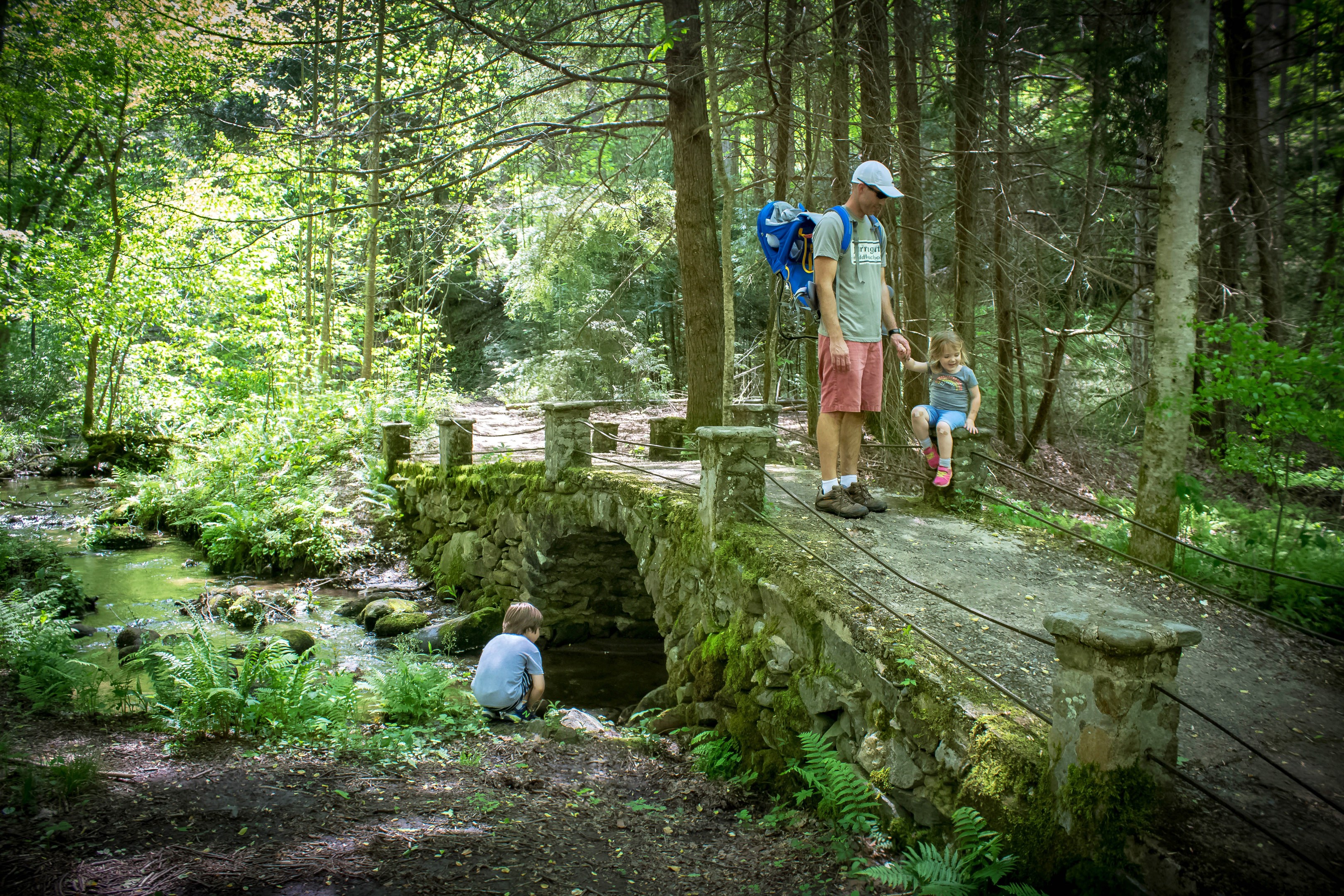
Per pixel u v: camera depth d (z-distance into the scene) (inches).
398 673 227.3
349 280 796.0
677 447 376.2
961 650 147.2
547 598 340.2
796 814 160.4
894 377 381.7
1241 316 379.6
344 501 464.1
